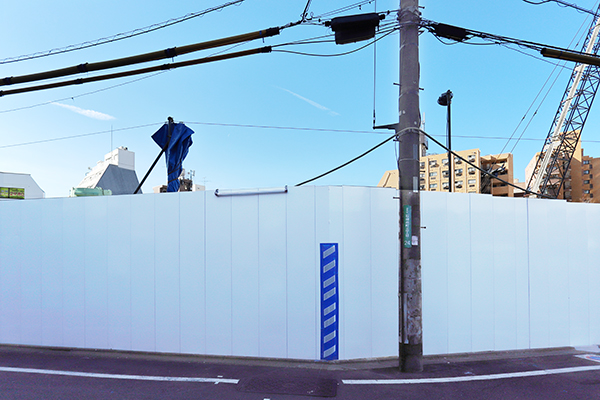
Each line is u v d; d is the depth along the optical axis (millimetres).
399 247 5441
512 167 75625
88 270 6512
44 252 6703
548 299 6426
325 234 5828
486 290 6215
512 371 5199
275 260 5918
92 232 6566
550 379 4867
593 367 5387
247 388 4531
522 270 6383
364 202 5938
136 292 6305
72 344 6453
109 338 6324
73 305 6512
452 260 6148
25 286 6715
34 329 6625
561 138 55000
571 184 84125
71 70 6168
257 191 6039
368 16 5523
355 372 5164
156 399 4191
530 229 6484
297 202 5941
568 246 6602
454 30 5625
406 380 4824
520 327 6285
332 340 5672
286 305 5820
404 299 5242
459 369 5293
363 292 5797
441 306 6039
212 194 6207
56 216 6719
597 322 6582
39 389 4531
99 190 9461
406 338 5180
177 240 6258
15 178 22406
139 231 6402
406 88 5527
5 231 6859
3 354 6172
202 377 4945
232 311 5969
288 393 4367
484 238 6293
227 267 6051
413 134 5445
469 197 6297
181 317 6117
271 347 5805
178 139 7922
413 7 5535
